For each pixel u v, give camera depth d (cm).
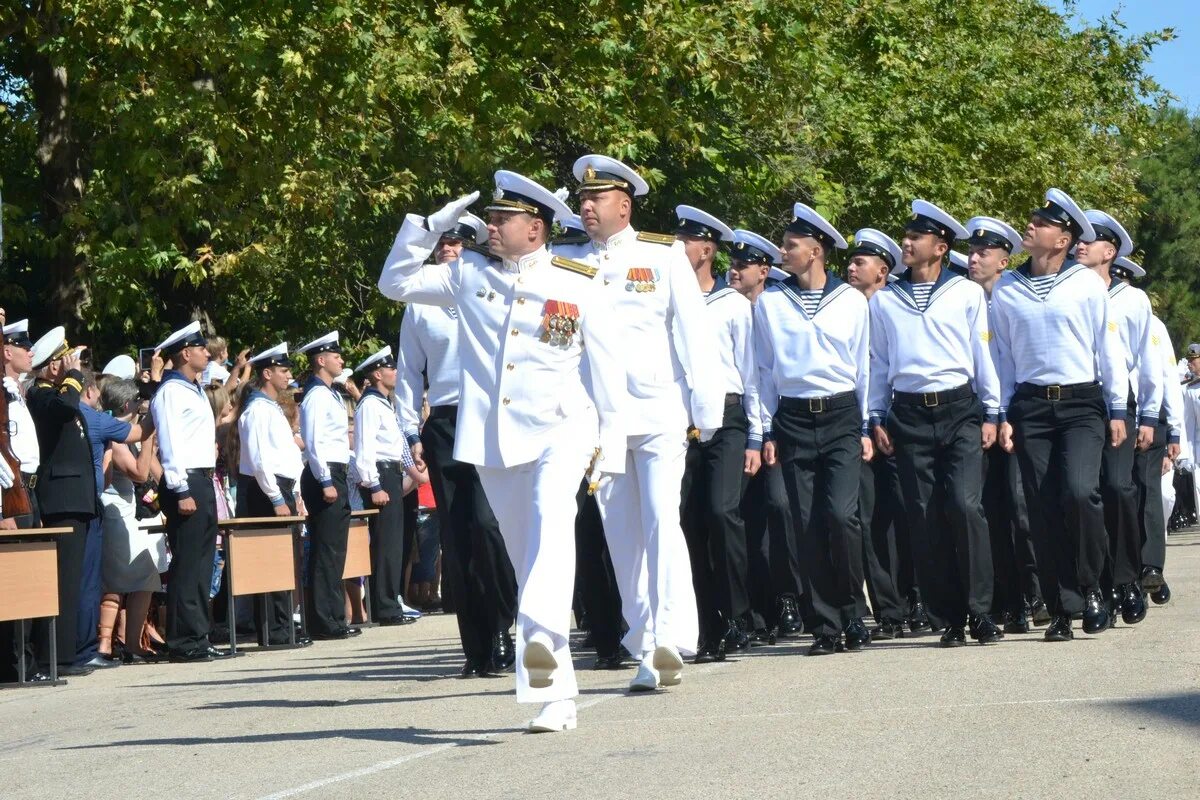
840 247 1252
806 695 930
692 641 991
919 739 739
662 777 677
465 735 847
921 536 1236
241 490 1681
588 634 1216
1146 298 1344
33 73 2798
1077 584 1221
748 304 1274
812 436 1231
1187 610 1449
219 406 1738
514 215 864
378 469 1873
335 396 1734
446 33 2528
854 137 3366
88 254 2627
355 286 3112
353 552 1784
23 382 1569
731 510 1234
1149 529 1471
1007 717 795
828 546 1222
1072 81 4800
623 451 870
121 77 2547
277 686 1187
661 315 1030
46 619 1404
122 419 1593
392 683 1161
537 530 835
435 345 1173
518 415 852
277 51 2450
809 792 627
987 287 1400
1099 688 891
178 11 2412
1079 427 1223
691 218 1292
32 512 1409
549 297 857
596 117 2622
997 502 1299
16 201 3016
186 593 1511
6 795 741
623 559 1028
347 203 2567
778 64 2744
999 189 3972
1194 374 2922
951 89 3775
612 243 1037
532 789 666
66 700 1193
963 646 1210
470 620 1167
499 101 2611
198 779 751
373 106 2531
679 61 2636
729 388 1253
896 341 1247
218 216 2592
